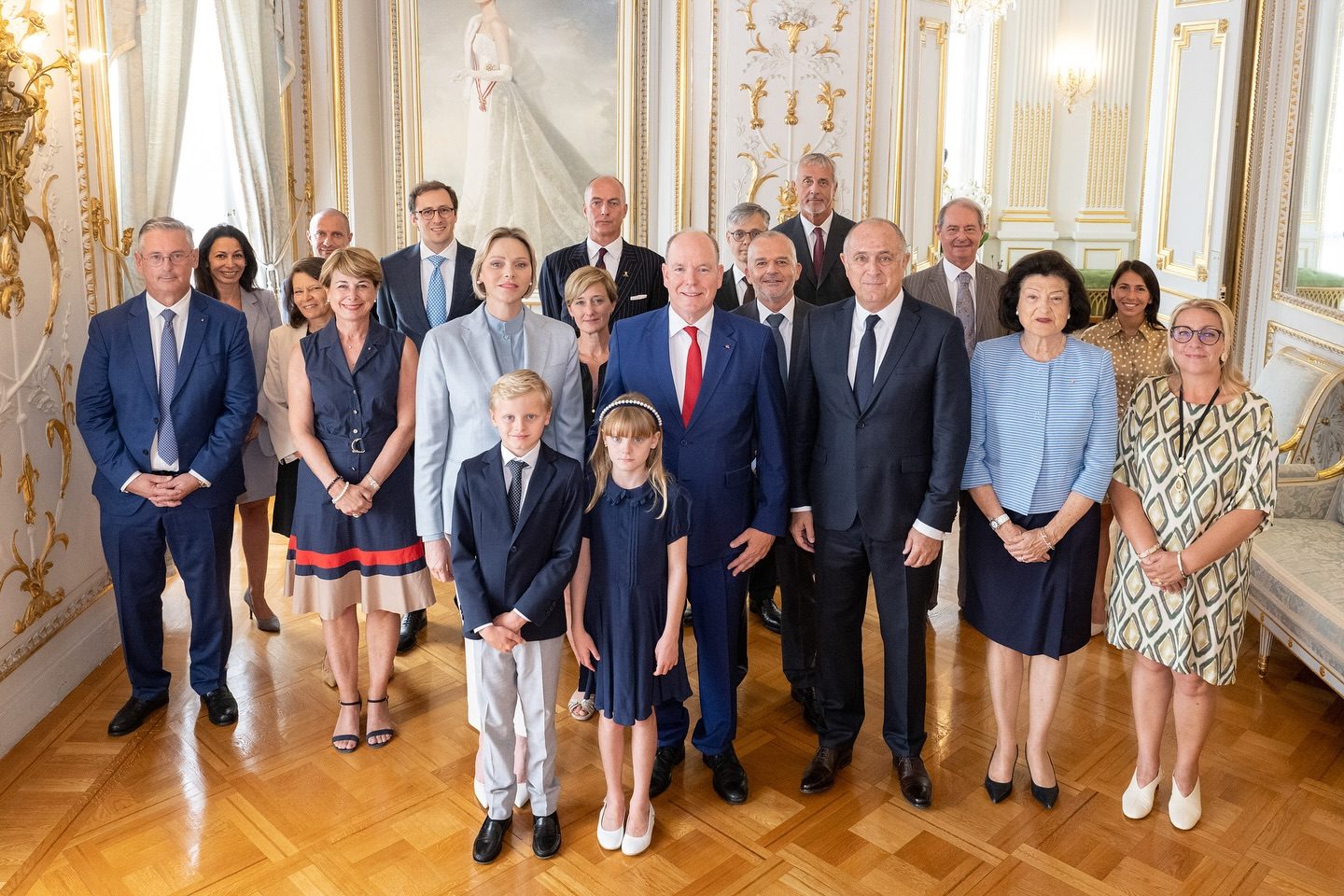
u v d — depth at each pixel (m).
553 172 6.37
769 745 3.35
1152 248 7.05
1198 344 2.65
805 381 2.99
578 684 3.66
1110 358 2.76
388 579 3.22
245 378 3.40
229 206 5.53
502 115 6.26
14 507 3.37
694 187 6.35
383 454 3.16
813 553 3.16
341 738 3.28
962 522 3.38
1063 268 2.76
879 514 2.87
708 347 2.88
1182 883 2.64
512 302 2.88
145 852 2.75
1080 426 2.75
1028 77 10.24
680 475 2.88
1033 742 2.96
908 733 3.02
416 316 4.00
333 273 3.09
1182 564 2.69
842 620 3.03
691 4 6.16
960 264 3.88
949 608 4.47
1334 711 3.58
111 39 4.51
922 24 6.73
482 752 2.89
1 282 3.27
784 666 3.52
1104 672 3.86
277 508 3.95
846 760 3.16
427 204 3.92
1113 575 2.94
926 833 2.85
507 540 2.62
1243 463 2.68
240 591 4.58
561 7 6.21
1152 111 7.26
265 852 2.76
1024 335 2.83
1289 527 4.06
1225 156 6.10
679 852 2.77
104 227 4.04
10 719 3.29
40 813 2.93
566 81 6.29
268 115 5.52
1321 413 4.28
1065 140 10.46
